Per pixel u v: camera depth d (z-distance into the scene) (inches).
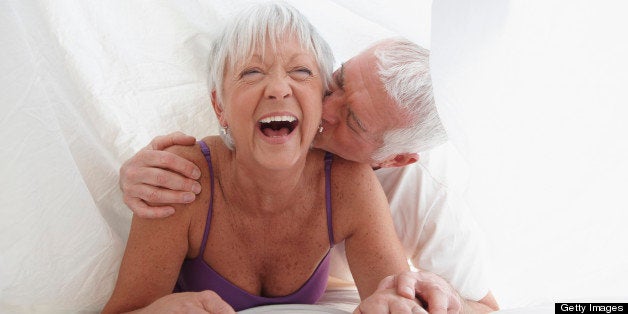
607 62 39.6
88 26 57.9
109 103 59.0
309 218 55.1
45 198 48.5
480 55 39.8
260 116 46.0
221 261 54.5
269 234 54.6
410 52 51.6
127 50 60.0
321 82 49.4
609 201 47.1
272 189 51.3
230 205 53.4
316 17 60.5
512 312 44.9
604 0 38.0
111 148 59.4
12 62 46.3
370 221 55.7
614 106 41.4
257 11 46.4
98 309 53.8
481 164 45.3
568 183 46.3
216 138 56.0
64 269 50.2
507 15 38.6
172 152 53.3
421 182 62.0
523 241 51.3
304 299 57.7
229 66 47.3
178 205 51.4
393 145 54.7
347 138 54.1
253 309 50.1
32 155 47.6
